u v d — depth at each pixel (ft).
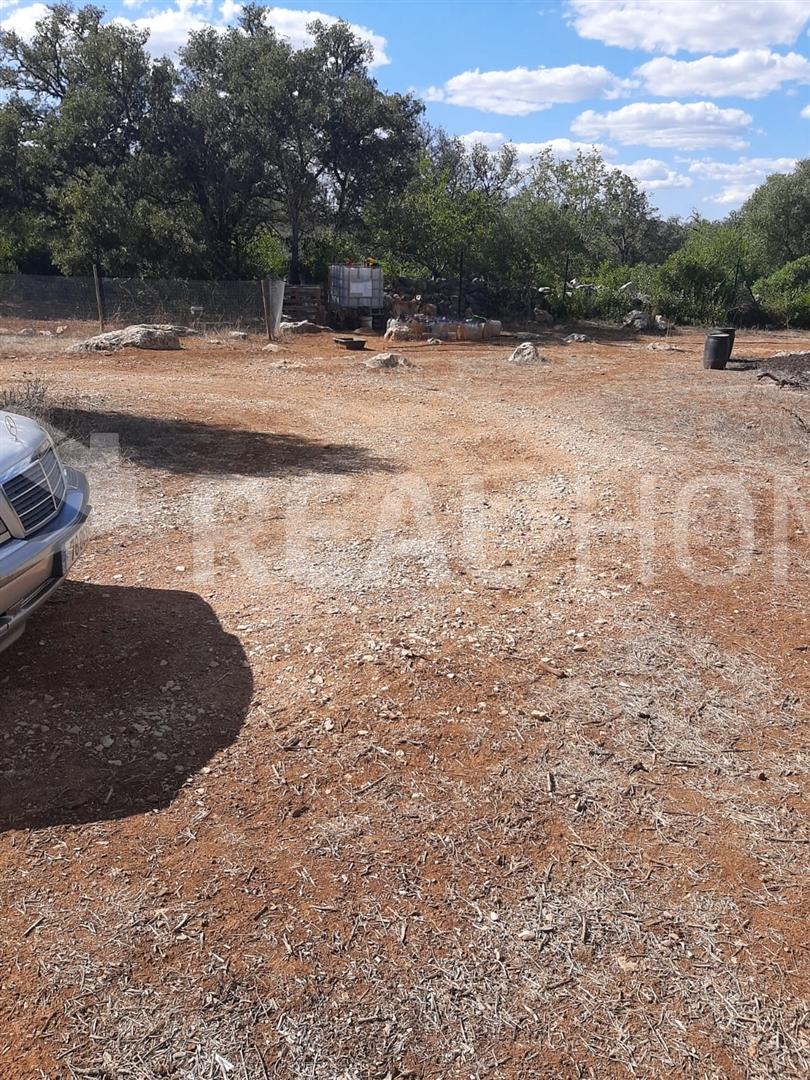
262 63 82.23
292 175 86.22
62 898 8.16
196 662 12.64
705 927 8.12
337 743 10.77
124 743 10.58
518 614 14.78
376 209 91.09
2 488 11.02
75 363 47.80
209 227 87.51
